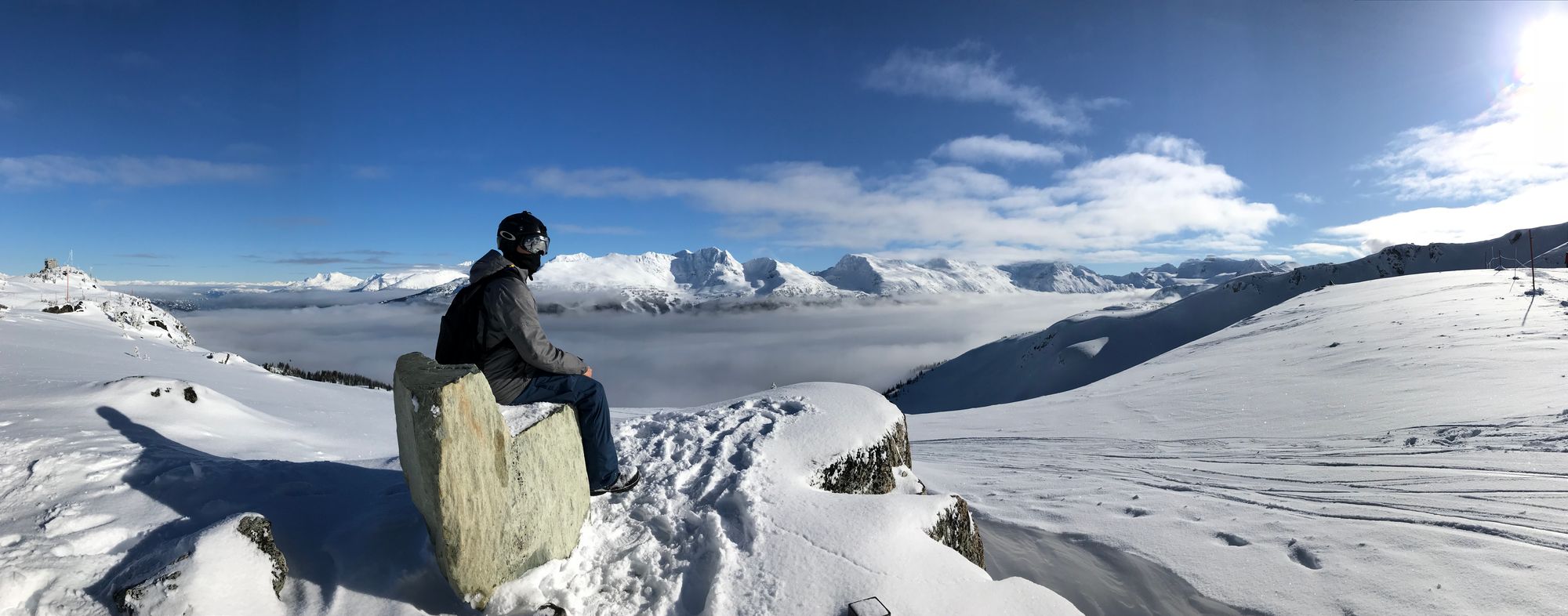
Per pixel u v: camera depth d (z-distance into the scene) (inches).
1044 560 199.0
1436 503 200.4
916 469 336.5
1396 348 508.7
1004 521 228.2
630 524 136.6
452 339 129.5
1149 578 175.3
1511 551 159.2
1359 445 294.4
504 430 109.6
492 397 108.0
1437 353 461.4
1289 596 152.7
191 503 122.1
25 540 101.7
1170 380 610.5
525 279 134.5
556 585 114.7
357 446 249.4
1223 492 241.3
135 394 205.5
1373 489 224.4
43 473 125.2
